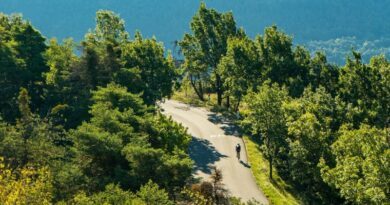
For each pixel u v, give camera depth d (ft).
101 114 163.32
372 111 212.84
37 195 112.98
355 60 243.81
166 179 140.77
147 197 114.93
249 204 146.61
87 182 133.59
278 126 186.39
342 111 201.77
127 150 142.20
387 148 136.26
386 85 230.27
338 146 156.04
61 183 127.44
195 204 143.13
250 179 194.18
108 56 231.50
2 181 112.88
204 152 223.10
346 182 137.18
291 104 194.49
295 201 177.68
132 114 173.99
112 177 143.54
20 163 151.64
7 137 153.38
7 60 231.09
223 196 158.71
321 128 176.76
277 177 197.36
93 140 144.05
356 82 236.43
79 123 206.69
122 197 115.03
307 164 173.06
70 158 151.33
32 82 241.55
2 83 231.09
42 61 251.39
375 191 120.67
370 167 128.77
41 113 222.07
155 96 253.65
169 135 172.14
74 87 228.43
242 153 222.48
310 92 212.43
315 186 180.55
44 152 152.97
